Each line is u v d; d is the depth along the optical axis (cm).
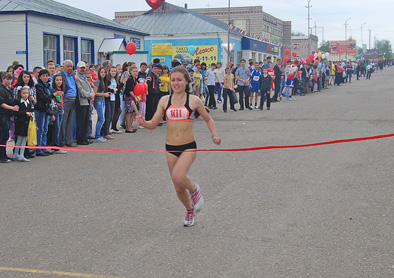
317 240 506
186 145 551
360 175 783
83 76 1126
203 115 556
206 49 3738
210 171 836
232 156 960
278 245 494
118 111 1330
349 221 564
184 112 546
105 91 1198
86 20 2286
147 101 1435
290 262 452
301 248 485
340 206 622
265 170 834
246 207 627
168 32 3803
